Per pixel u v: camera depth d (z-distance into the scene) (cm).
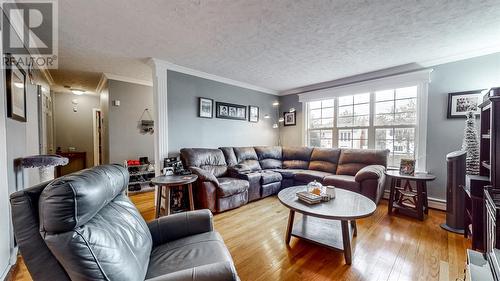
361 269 173
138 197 376
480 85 278
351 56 299
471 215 211
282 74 387
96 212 97
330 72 373
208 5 181
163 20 205
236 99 446
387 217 282
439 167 309
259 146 468
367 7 185
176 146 350
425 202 290
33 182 241
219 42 254
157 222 146
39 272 79
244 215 292
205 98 389
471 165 235
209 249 128
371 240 220
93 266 79
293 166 443
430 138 317
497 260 121
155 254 128
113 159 397
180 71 352
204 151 355
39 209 78
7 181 167
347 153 384
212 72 378
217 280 88
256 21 208
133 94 422
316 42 254
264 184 368
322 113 468
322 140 468
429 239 221
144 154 438
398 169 340
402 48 272
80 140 552
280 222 267
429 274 166
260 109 498
